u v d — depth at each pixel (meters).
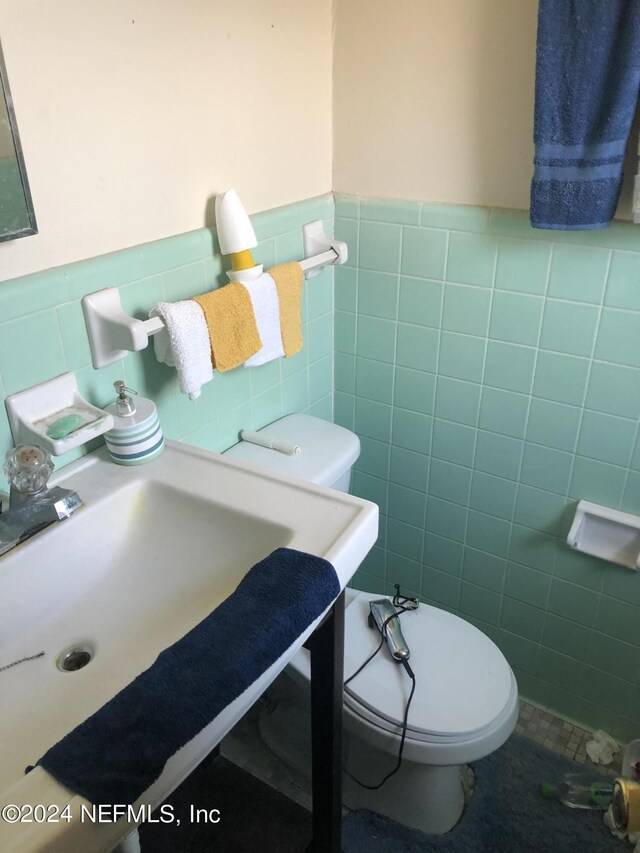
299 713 1.58
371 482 1.86
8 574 0.92
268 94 1.30
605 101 1.14
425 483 1.77
